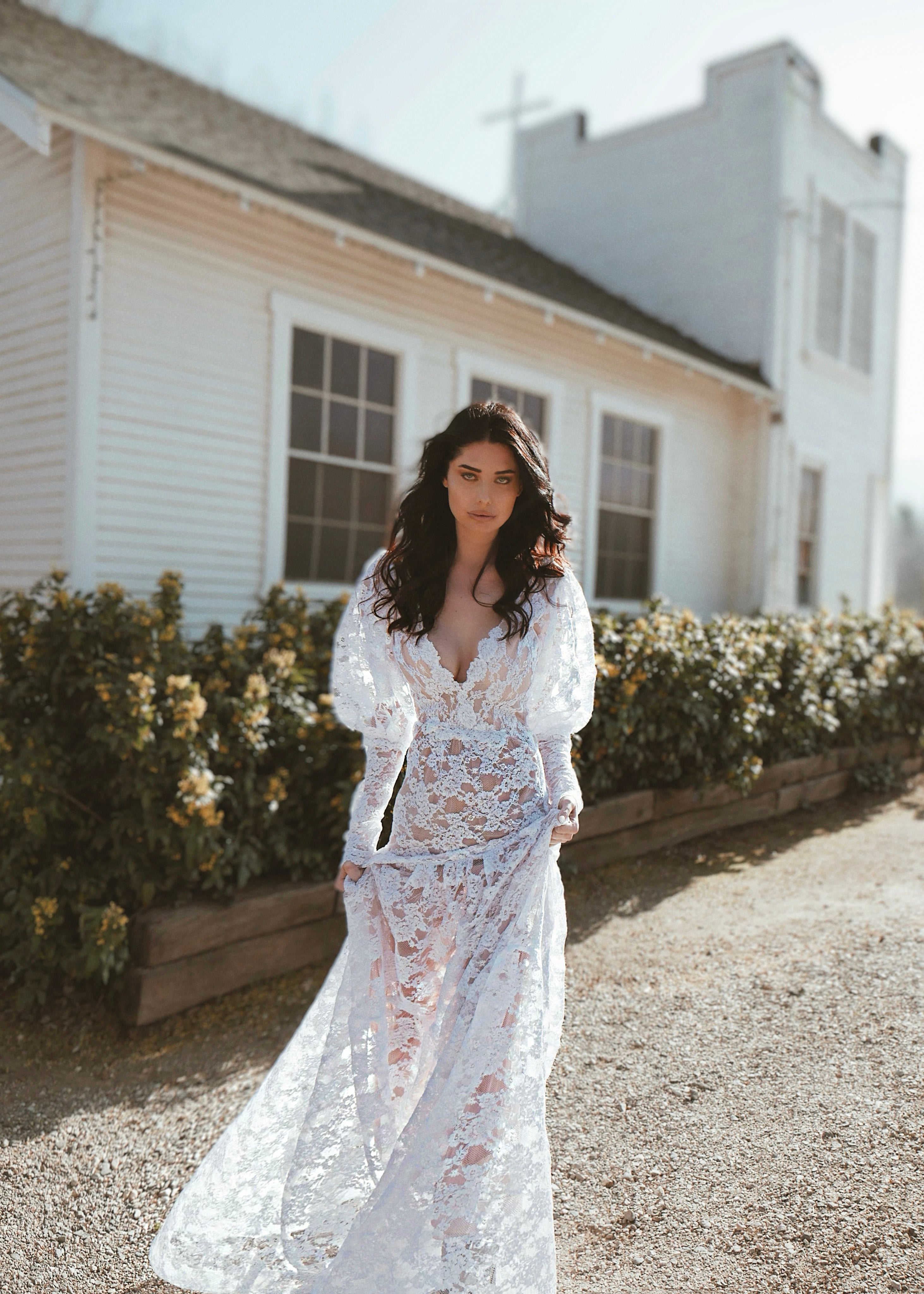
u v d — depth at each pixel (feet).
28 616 13.41
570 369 30.68
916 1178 7.84
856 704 22.58
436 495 7.09
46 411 19.62
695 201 39.68
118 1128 9.49
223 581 21.39
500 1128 6.19
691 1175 8.20
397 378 25.20
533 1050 6.42
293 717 14.02
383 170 37.91
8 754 12.27
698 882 15.92
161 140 18.89
